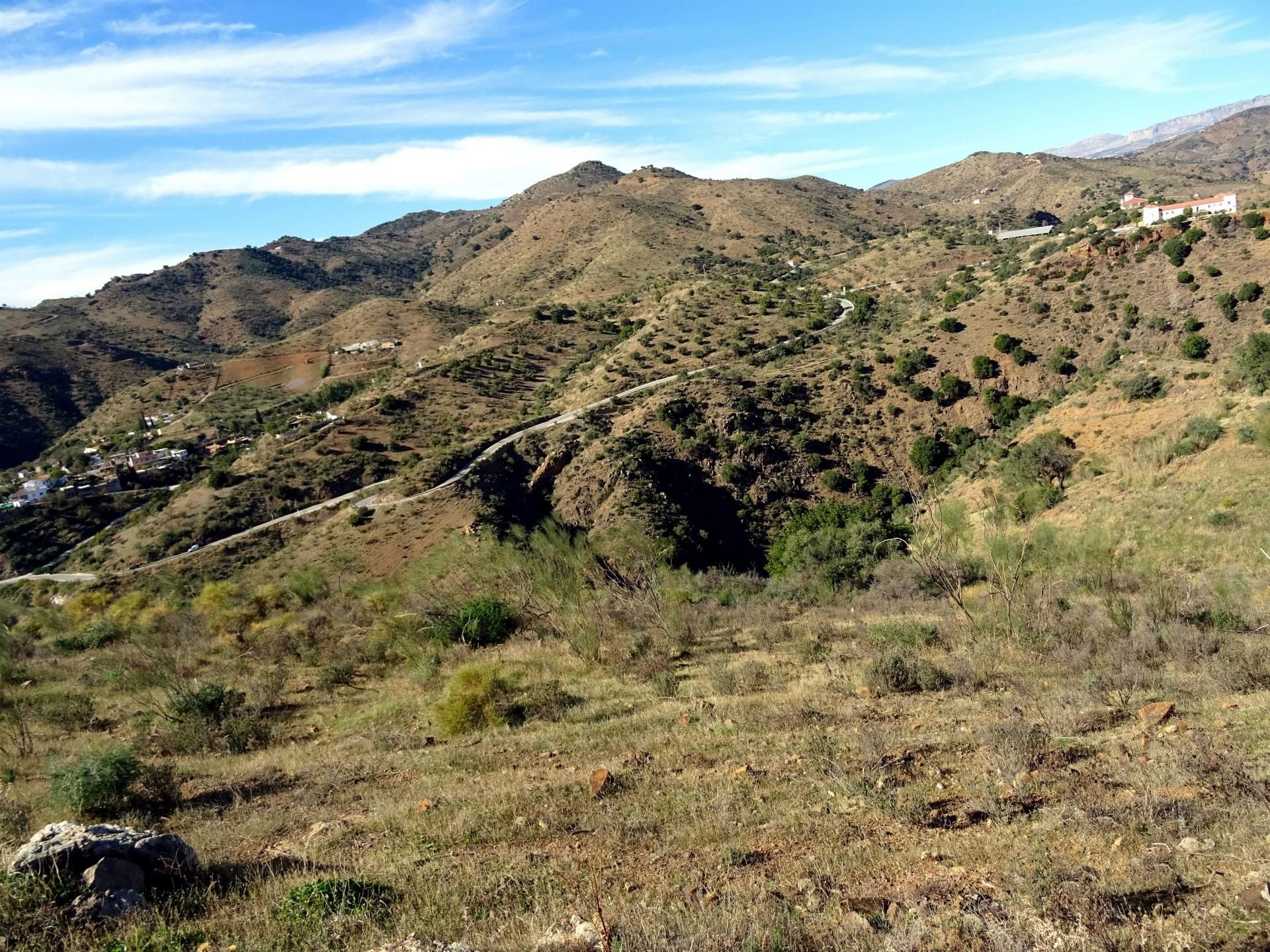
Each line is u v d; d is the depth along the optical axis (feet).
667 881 18.84
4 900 18.58
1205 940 13.51
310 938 17.12
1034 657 42.65
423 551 163.94
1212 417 115.96
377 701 48.75
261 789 32.45
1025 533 69.31
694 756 29.78
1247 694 31.78
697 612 67.00
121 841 20.80
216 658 67.62
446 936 16.84
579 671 50.96
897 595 73.82
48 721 47.37
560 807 25.34
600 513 181.68
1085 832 19.11
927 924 15.06
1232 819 18.57
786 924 15.75
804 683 41.24
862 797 23.31
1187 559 72.43
